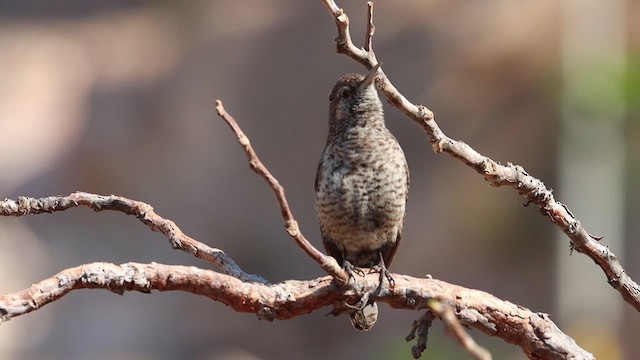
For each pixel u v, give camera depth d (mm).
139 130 23516
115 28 30125
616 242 12438
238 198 20016
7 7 34438
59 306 19938
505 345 13102
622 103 12211
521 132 15219
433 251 15680
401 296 4062
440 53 17297
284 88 20656
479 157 4184
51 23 32625
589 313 12609
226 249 19484
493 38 16609
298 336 17656
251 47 22156
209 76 22781
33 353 18750
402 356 14062
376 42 18203
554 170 14438
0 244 21438
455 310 4090
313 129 19703
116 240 21734
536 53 15680
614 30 13031
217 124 21688
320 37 20844
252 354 17875
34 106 27656
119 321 19406
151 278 3721
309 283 3986
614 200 12477
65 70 28891
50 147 25031
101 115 24797
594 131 12523
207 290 3830
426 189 16281
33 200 4082
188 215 20609
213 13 25219
